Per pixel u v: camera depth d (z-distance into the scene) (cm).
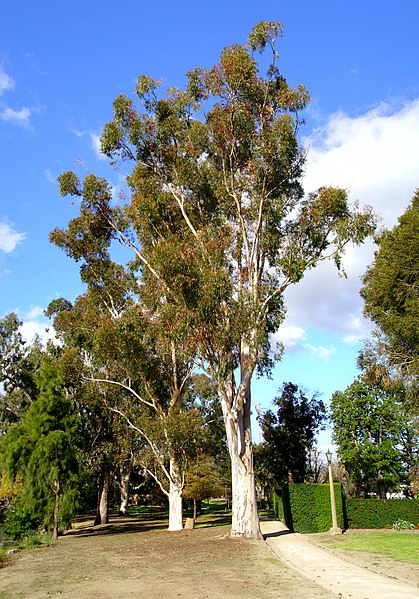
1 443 2819
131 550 1927
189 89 2466
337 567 1388
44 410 2889
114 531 3297
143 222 2656
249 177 2345
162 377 3128
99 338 2848
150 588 1120
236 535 2072
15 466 2783
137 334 2698
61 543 2472
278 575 1252
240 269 2273
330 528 2669
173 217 2642
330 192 2205
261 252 2342
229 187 2400
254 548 1772
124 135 2564
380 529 2794
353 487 5344
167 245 2136
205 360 2116
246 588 1084
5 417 4394
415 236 3088
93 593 1086
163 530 3059
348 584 1122
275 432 4741
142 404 3253
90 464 3644
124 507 5281
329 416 4834
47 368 3014
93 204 2861
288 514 2764
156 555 1719
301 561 1516
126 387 3098
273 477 4816
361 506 2884
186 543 2019
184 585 1141
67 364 3312
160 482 3262
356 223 2156
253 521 2088
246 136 2347
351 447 4600
